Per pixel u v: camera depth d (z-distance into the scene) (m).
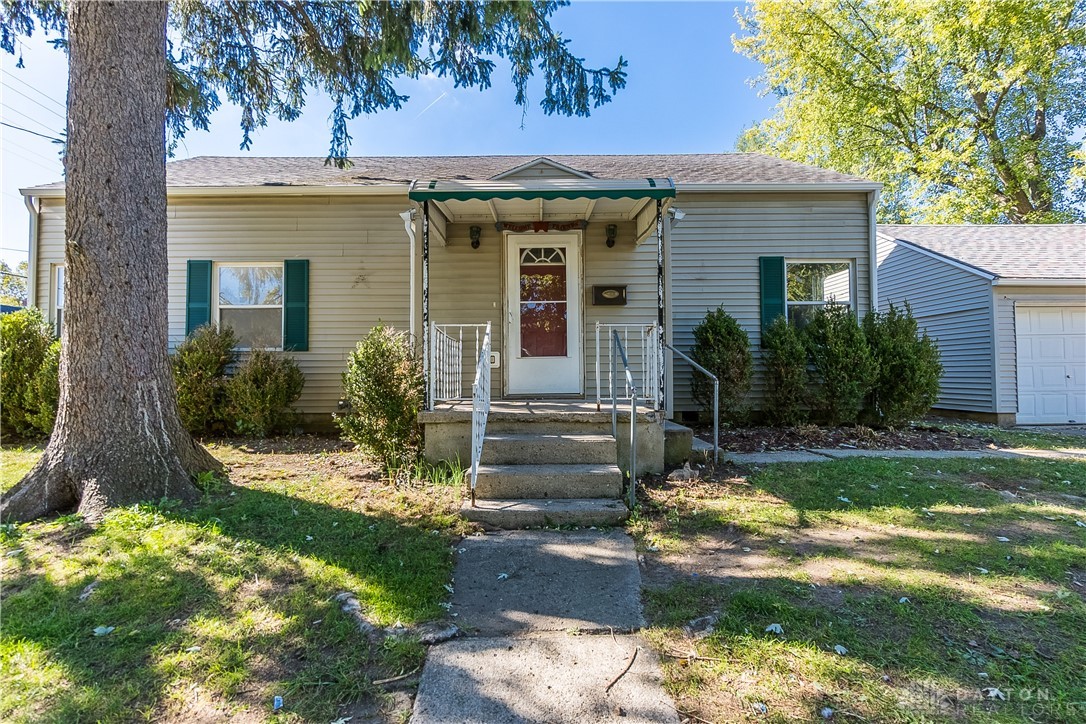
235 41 5.82
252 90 6.20
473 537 3.36
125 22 3.91
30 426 6.48
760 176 7.96
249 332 7.50
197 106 6.06
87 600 2.35
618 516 3.59
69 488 3.58
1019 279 8.82
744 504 3.85
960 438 6.79
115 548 2.90
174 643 2.04
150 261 3.95
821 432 6.71
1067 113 15.84
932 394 7.14
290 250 7.45
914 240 11.42
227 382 6.77
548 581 2.71
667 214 6.07
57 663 1.90
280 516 3.49
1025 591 2.47
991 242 11.02
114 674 1.85
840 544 3.11
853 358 6.98
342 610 2.31
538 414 4.73
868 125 17.12
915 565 2.78
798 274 7.82
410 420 4.85
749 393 7.57
